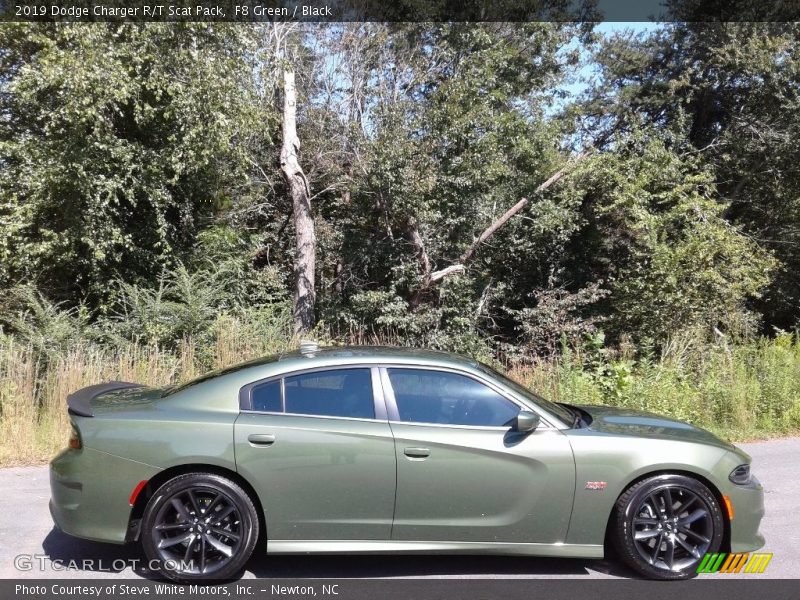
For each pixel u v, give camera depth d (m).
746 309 17.00
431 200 16.55
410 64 17.61
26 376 8.77
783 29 17.23
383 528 4.29
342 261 18.36
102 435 4.28
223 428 4.27
